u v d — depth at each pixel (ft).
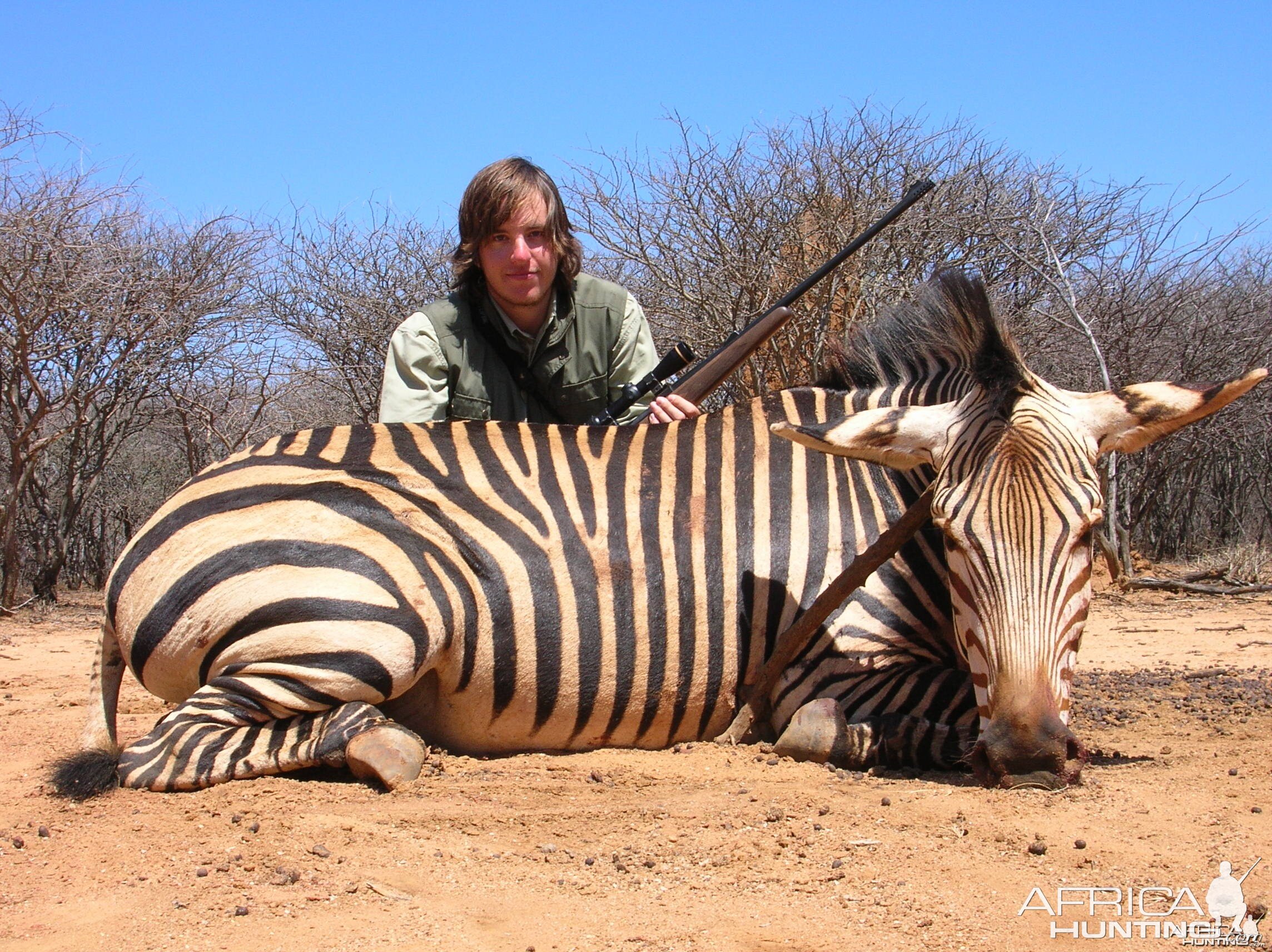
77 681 21.54
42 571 41.27
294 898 8.81
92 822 10.52
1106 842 9.79
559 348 16.39
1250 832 10.03
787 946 8.00
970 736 12.31
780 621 13.35
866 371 14.70
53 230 39.40
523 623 12.85
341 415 57.26
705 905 8.71
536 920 8.46
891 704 12.76
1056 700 11.05
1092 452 11.73
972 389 12.34
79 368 41.98
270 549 12.21
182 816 10.54
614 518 13.43
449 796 11.28
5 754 14.06
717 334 42.96
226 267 47.24
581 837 10.17
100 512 53.01
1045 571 11.10
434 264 54.08
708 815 10.57
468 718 12.98
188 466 49.32
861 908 8.63
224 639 12.10
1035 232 43.52
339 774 12.00
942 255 43.24
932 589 13.28
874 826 10.24
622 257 47.42
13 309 37.68
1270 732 14.83
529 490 13.42
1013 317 42.98
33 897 8.91
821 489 13.84
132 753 11.67
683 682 13.25
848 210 41.57
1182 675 20.63
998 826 10.09
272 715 11.98
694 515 13.61
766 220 42.96
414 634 12.13
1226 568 41.73
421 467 13.25
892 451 12.26
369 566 12.20
